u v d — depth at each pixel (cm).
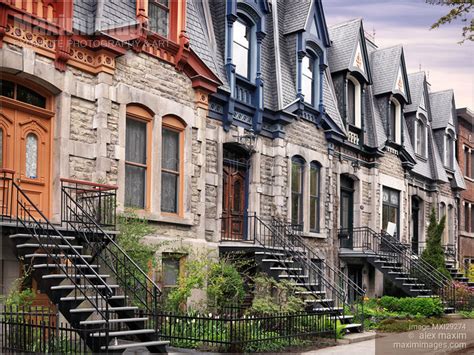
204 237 1552
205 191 1578
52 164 1236
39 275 1051
